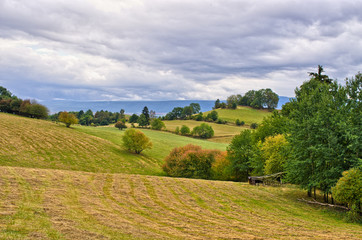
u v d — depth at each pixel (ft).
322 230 63.67
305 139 104.47
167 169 235.81
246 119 634.84
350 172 82.43
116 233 42.68
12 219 41.88
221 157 220.23
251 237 50.11
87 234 39.99
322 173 97.04
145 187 92.22
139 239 41.29
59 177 84.89
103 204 64.59
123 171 226.79
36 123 327.88
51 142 257.75
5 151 207.31
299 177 103.60
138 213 60.95
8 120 310.45
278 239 50.65
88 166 220.02
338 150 94.43
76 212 52.60
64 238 36.81
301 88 186.09
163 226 52.01
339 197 82.23
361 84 107.24
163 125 518.37
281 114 199.21
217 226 57.31
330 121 100.01
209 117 632.79
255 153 173.99
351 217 79.77
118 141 327.26
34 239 34.78
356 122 99.04
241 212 76.79
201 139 447.83
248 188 117.60
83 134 318.65
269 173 143.95
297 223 69.77
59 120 346.74
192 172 225.15
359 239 56.59
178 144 367.45
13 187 64.44
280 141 141.28
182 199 83.66
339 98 108.88
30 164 193.36
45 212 49.03
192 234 48.52
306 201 101.65
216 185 114.62
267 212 80.84
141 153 295.89
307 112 111.75
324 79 189.37
